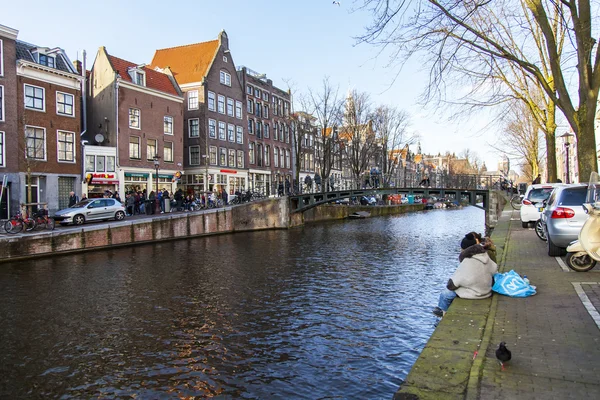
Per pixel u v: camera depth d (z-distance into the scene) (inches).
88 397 269.0
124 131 1263.5
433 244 980.6
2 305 460.1
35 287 538.9
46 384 285.6
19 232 747.4
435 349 188.1
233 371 301.0
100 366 311.7
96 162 1192.8
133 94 1295.5
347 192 1467.8
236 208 1279.5
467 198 1396.4
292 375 293.6
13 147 963.3
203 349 340.2
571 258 330.0
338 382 282.7
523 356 176.2
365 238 1111.0
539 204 639.1
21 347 347.3
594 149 376.8
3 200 949.2
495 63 440.1
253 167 1884.8
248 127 1849.2
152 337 366.9
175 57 1716.3
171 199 1363.2
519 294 265.6
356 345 343.9
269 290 522.9
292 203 1480.1
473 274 268.4
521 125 1286.9
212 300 479.2
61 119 1072.8
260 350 336.8
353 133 1841.8
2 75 941.2
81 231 811.4
